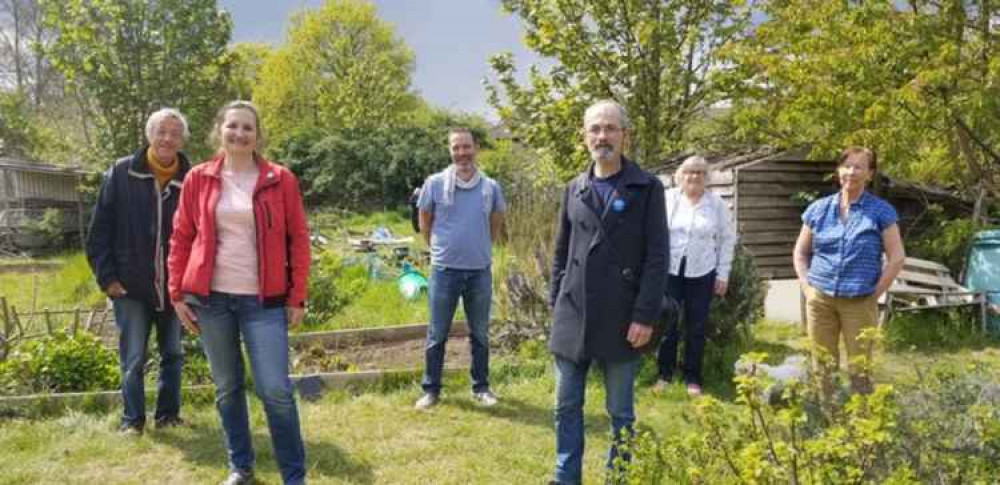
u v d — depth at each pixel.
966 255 8.77
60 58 18.80
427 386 5.34
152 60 19.06
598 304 3.35
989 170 9.66
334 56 44.47
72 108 29.38
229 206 3.56
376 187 35.16
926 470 2.57
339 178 35.53
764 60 9.41
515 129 13.00
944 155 9.77
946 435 2.78
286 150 37.28
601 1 11.59
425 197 5.30
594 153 3.36
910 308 7.82
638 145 11.94
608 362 3.38
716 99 11.73
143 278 4.51
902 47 8.14
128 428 4.70
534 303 7.12
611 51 11.79
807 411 2.94
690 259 5.66
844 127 8.86
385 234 22.59
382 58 43.72
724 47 10.38
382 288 11.81
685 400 5.48
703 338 5.73
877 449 2.47
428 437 4.71
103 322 8.14
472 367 5.46
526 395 5.59
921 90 7.99
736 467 2.36
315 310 9.00
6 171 26.08
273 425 3.65
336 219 29.11
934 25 8.09
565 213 3.58
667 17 11.33
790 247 12.16
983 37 8.15
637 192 3.33
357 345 7.61
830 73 8.85
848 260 4.34
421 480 4.07
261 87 43.59
